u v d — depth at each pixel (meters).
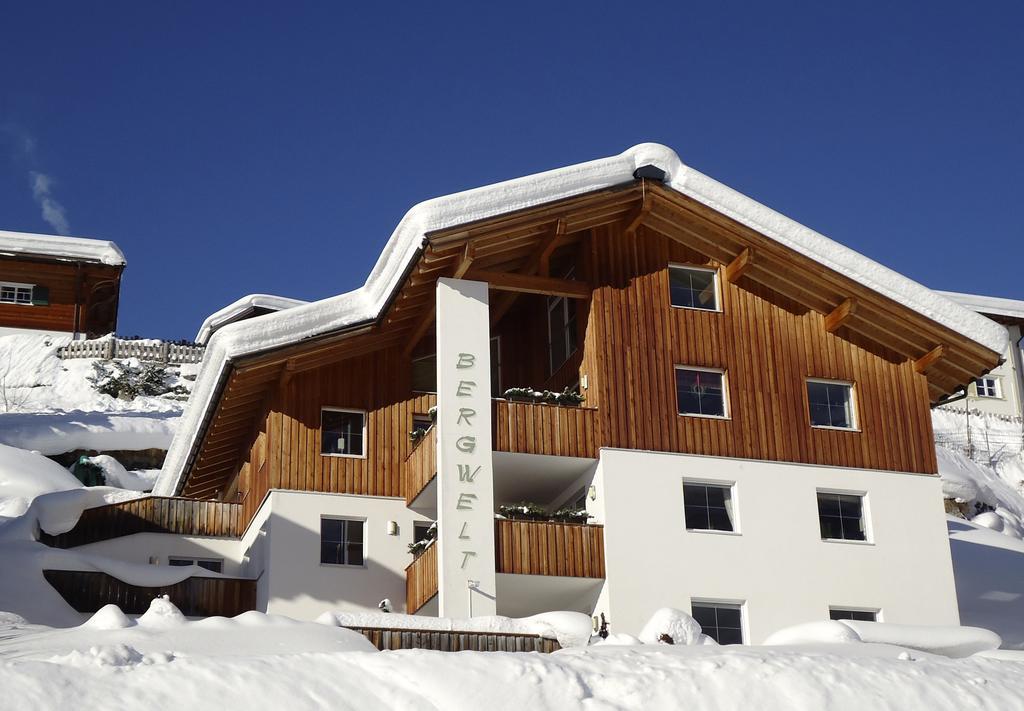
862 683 14.66
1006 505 46.44
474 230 24.52
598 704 13.75
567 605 25.48
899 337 27.70
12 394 49.81
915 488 26.84
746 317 26.95
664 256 26.78
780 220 26.62
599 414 25.28
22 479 33.81
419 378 28.38
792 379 26.81
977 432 52.47
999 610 30.47
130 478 39.91
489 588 23.58
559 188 25.28
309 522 26.31
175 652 17.11
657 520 24.84
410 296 25.73
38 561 25.11
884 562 26.02
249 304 39.06
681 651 16.75
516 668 14.09
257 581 26.77
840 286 26.81
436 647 21.06
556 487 26.67
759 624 24.75
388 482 27.14
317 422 27.00
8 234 54.16
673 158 26.14
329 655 14.10
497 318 28.05
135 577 25.75
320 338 25.95
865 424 27.02
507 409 24.91
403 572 26.66
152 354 53.84
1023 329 55.41
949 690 14.77
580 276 26.72
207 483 33.00
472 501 24.06
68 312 54.56
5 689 12.52
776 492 25.80
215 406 27.66
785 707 14.05
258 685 13.29
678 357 26.16
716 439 25.81
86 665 13.32
